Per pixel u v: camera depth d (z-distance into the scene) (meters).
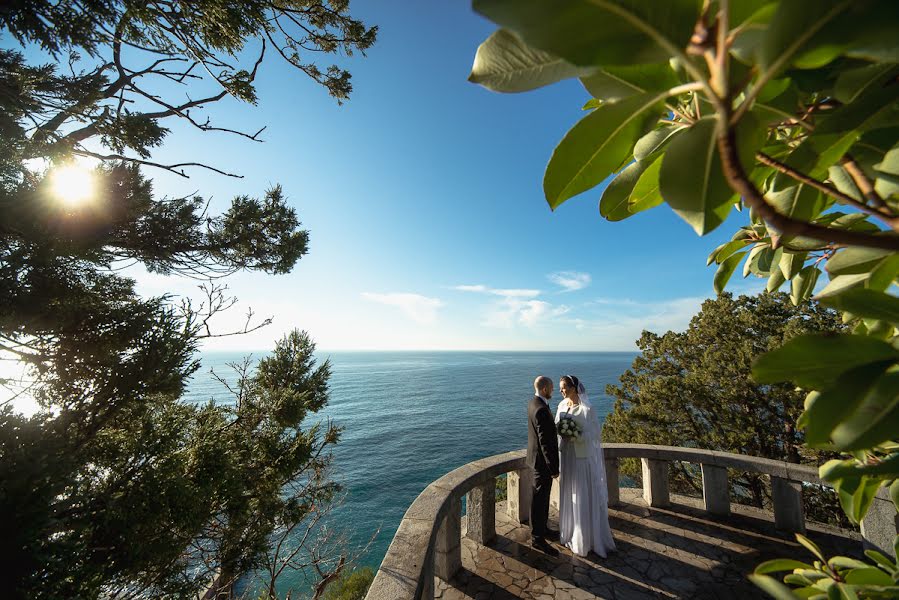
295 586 14.93
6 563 2.64
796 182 0.81
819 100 0.68
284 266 6.56
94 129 4.39
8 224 3.48
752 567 3.79
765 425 12.65
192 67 4.63
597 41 0.33
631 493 5.57
